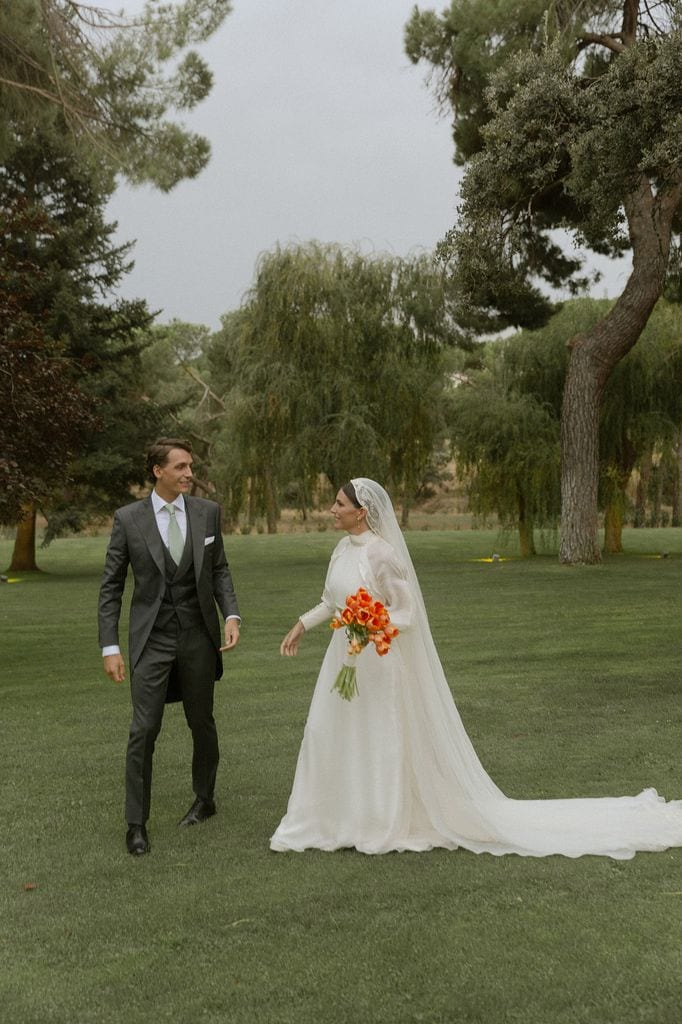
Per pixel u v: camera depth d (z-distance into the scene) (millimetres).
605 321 24359
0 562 37406
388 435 29188
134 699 4672
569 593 17172
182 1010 2955
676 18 12492
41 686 9242
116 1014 2938
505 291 25047
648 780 5426
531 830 4512
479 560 30250
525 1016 2871
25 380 11031
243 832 4707
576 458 24734
